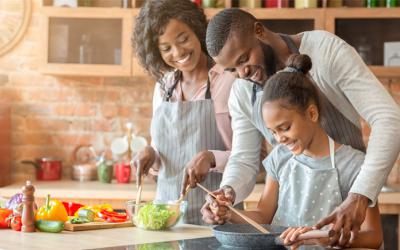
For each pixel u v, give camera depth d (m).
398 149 2.03
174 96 2.85
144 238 2.07
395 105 2.07
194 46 2.64
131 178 4.32
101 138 4.64
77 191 3.92
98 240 2.03
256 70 2.11
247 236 1.83
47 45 4.30
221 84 2.75
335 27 4.20
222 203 2.15
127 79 4.64
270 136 2.32
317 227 1.84
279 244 1.84
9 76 4.64
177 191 2.77
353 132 2.22
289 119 2.00
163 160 2.81
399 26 4.19
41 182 4.35
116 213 2.41
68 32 4.32
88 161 4.62
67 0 4.36
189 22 2.63
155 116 2.84
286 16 4.20
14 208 2.32
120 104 4.64
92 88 4.64
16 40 4.62
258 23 2.13
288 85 2.01
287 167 2.20
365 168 2.00
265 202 2.29
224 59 2.10
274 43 2.16
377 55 4.20
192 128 2.76
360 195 1.95
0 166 4.28
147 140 4.62
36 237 2.09
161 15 2.60
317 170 2.11
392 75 4.17
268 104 2.02
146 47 2.67
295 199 2.16
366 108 2.08
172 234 2.16
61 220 2.27
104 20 4.32
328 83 2.16
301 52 2.19
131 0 4.36
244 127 2.42
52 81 4.64
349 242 1.94
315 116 2.05
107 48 4.31
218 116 2.74
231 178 2.34
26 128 4.65
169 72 2.85
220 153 2.60
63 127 4.65
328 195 2.10
